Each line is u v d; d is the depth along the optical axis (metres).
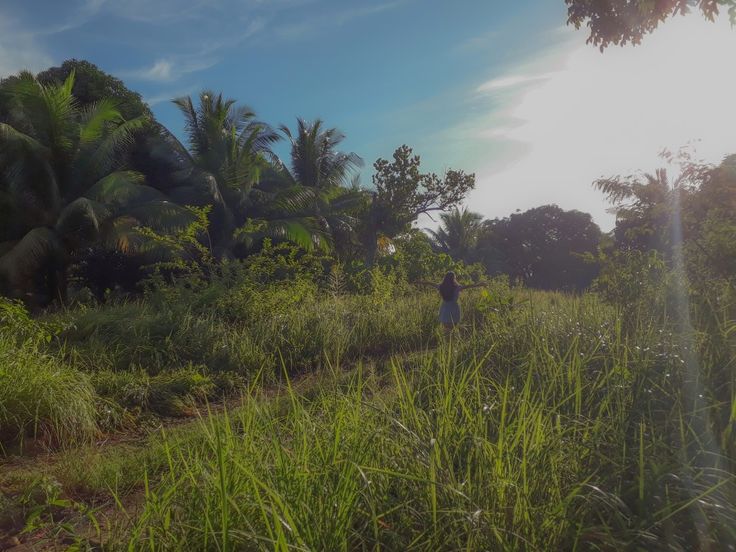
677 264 8.38
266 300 12.62
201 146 26.94
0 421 6.19
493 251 56.97
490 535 3.00
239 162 26.42
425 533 3.20
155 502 3.49
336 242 30.84
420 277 22.64
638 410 4.52
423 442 3.70
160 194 24.81
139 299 14.98
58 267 21.00
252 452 3.71
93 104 25.78
